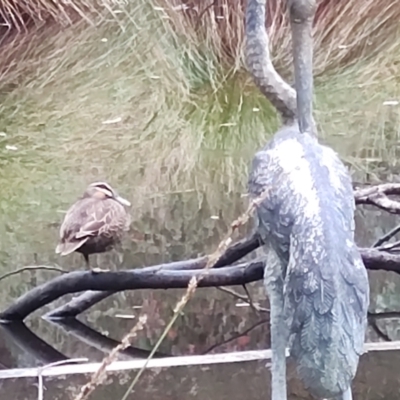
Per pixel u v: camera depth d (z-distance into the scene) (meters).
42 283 1.36
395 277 1.35
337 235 0.77
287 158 0.83
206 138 2.21
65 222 1.18
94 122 2.35
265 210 0.82
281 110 0.94
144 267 1.35
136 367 1.08
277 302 0.82
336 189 0.81
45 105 2.48
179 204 1.71
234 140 2.19
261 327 1.24
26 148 2.12
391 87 2.47
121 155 2.07
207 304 1.30
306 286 0.75
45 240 1.54
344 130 2.17
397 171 1.86
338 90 2.48
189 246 1.49
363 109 2.33
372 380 1.07
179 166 1.98
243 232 1.54
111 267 1.41
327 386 0.74
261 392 1.05
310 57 0.90
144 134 2.24
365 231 1.47
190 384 1.06
